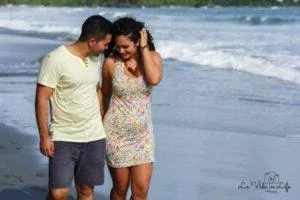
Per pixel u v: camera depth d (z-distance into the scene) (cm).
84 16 6494
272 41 2531
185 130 897
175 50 2044
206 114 1012
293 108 1066
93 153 483
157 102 1121
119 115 490
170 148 792
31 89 1258
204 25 4066
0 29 4100
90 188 496
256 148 791
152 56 487
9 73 1505
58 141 472
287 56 1845
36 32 3675
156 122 952
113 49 486
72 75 460
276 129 906
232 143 821
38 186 627
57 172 475
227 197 600
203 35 2988
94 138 481
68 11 8819
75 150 478
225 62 1714
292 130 900
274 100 1147
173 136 860
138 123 489
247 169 694
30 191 611
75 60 462
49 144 466
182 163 720
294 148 794
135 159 493
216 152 772
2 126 916
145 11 8344
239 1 9412
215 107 1073
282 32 3155
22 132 876
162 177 663
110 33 466
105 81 495
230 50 2084
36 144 805
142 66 483
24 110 1040
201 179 655
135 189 500
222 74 1534
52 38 3092
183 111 1038
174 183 642
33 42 2745
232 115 1005
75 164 491
